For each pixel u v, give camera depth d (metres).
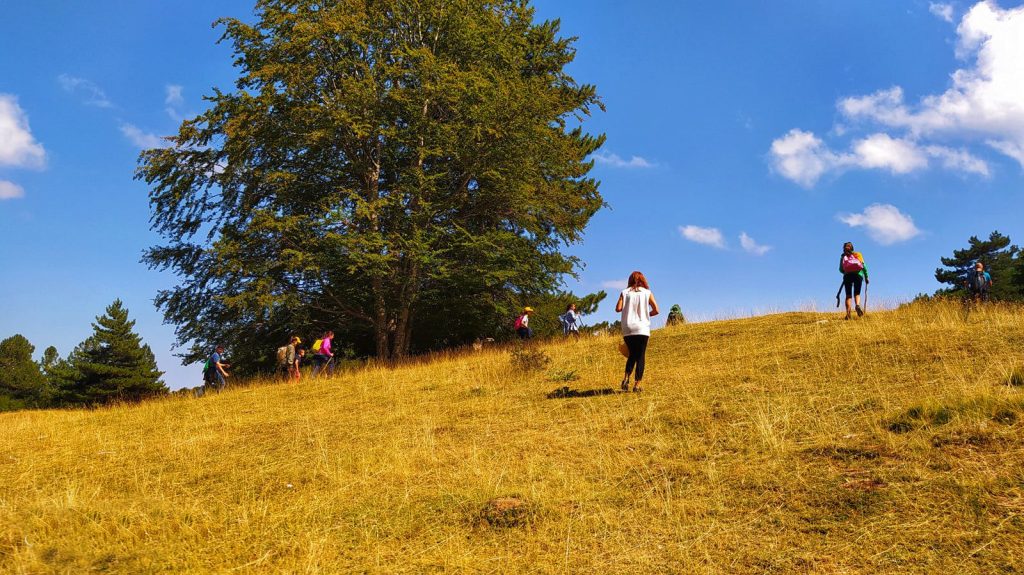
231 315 21.25
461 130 21.91
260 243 20.47
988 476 4.04
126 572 3.71
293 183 21.61
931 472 4.25
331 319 23.33
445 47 23.34
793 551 3.52
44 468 7.12
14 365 67.56
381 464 5.96
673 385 8.45
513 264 22.58
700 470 4.98
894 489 4.08
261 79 20.27
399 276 21.62
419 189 21.14
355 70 21.53
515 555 3.82
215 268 19.78
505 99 21.33
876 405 5.99
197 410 11.77
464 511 4.54
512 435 6.70
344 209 20.36
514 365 11.79
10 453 8.35
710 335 13.73
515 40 23.97
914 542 3.44
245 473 6.12
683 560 3.55
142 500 5.27
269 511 4.86
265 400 12.27
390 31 22.53
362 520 4.54
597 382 9.74
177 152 21.55
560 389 9.23
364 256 19.62
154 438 8.80
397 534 4.25
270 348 23.03
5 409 44.41
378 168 22.62
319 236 19.92
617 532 4.00
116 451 7.90
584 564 3.63
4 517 4.73
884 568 3.23
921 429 5.04
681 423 6.39
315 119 20.11
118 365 43.97
